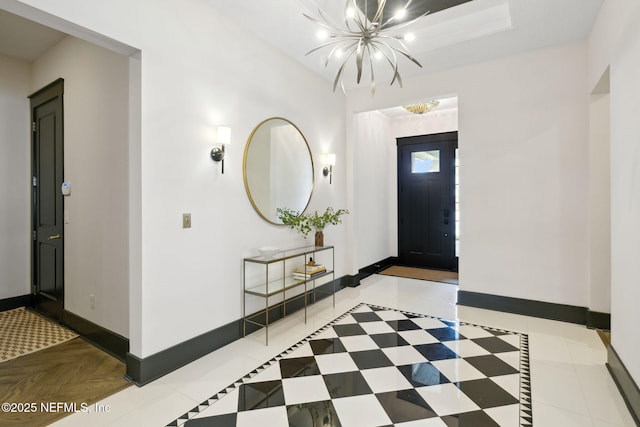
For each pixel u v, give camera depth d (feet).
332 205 14.17
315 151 13.04
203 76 8.45
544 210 11.20
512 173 11.68
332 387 7.00
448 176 19.15
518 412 6.16
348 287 15.29
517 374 7.52
